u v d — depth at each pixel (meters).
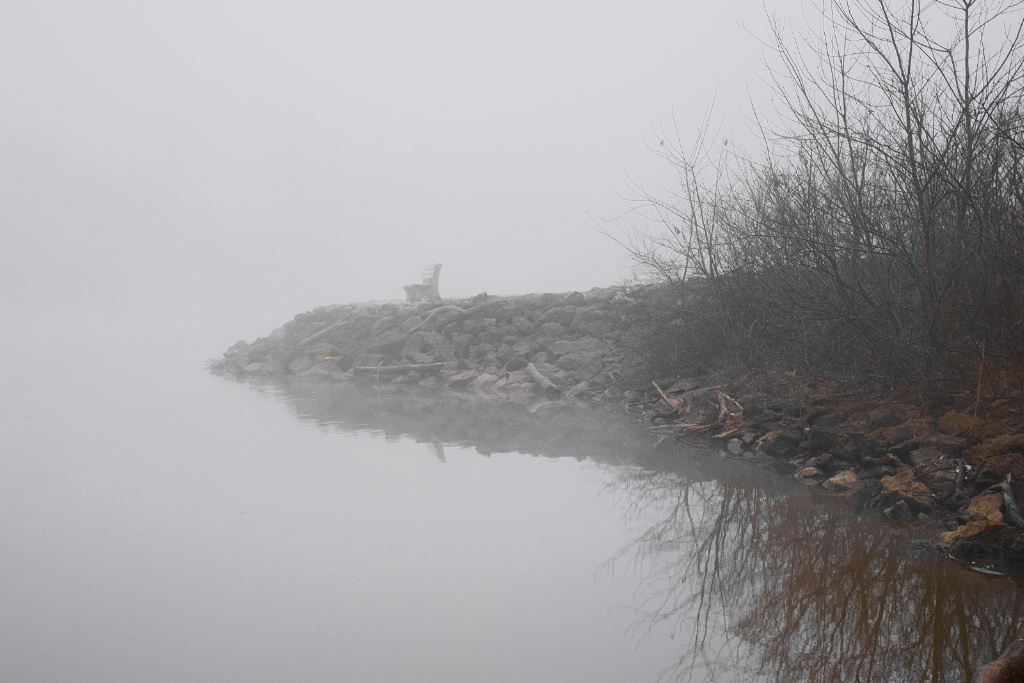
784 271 10.54
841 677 3.93
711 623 4.66
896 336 8.83
